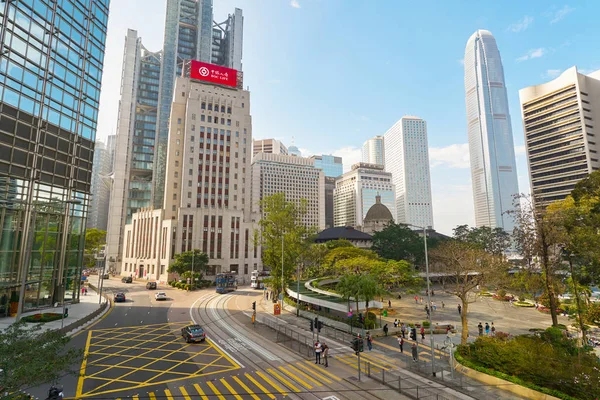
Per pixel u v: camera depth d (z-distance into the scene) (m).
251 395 18.80
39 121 40.25
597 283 33.16
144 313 42.97
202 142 96.31
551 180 124.25
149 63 138.75
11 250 36.66
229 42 170.12
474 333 35.12
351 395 18.97
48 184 41.66
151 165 129.88
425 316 44.50
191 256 72.94
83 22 47.75
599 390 17.48
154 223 90.69
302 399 18.41
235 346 28.38
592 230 33.06
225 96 102.56
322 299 41.75
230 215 90.00
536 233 33.62
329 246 84.19
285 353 26.56
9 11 36.31
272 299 54.00
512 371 20.92
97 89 50.72
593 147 116.06
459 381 21.33
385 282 51.28
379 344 30.17
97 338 30.69
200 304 50.66
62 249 44.16
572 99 120.38
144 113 132.12
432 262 58.75
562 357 21.62
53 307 42.22
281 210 53.91
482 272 29.36
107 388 19.56
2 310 35.44
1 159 35.69
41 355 13.31
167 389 19.52
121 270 105.50
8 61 36.34
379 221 130.62
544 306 47.66
